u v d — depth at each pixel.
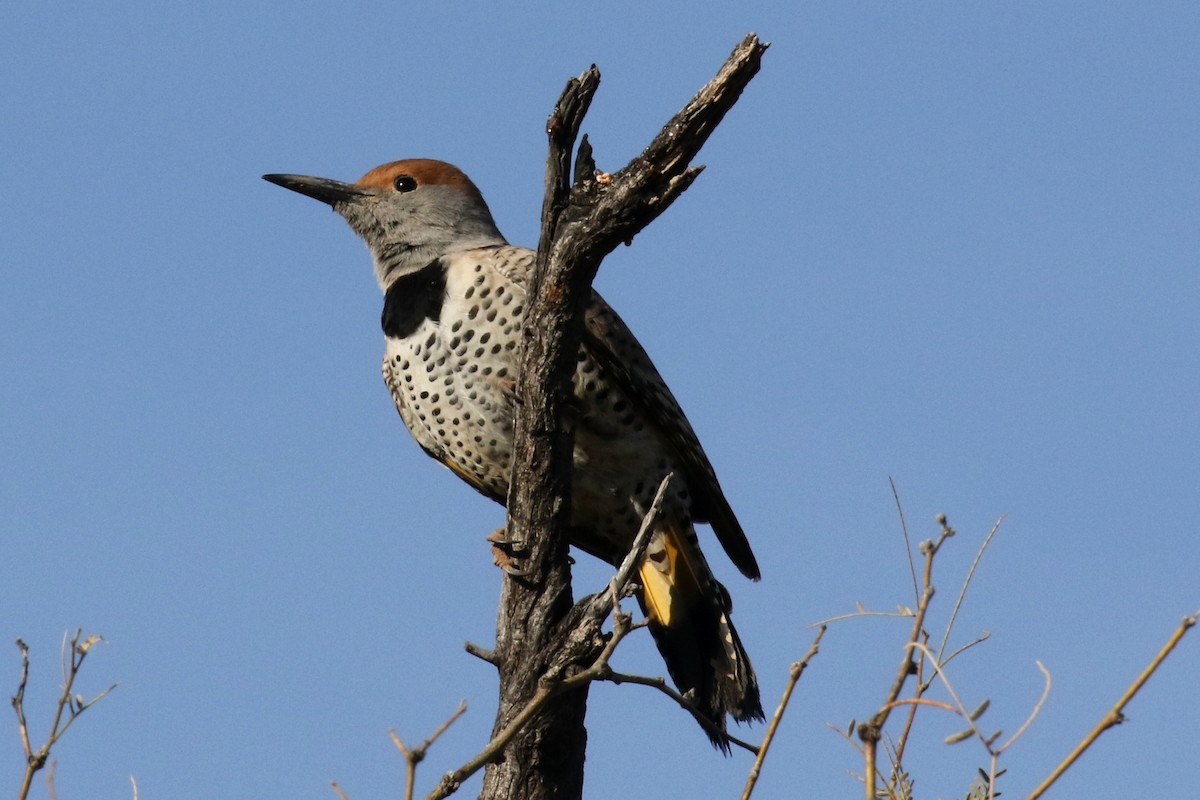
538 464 9.16
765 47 7.84
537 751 9.12
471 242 12.41
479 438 11.56
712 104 7.96
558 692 7.19
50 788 6.27
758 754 6.22
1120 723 5.38
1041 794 5.46
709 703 11.16
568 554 9.33
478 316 11.20
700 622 11.40
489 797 9.17
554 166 8.57
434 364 11.41
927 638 6.25
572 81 8.38
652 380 11.29
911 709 6.46
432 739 5.34
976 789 6.31
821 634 6.23
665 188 8.28
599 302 11.24
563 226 8.65
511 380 11.16
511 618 9.24
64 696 6.34
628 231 8.44
